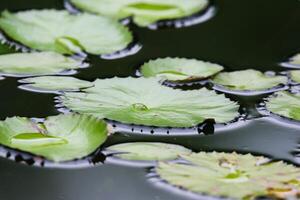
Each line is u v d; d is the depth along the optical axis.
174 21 3.12
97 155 2.72
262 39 3.07
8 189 2.68
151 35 3.08
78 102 2.83
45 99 2.85
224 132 2.78
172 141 2.76
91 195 2.66
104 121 2.78
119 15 3.14
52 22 3.09
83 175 2.70
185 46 3.05
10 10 3.14
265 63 2.99
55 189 2.68
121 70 2.96
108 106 2.82
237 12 3.16
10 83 2.90
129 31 3.07
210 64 2.97
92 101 2.84
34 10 3.12
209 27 3.11
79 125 2.77
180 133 2.77
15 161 2.71
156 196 2.65
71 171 2.70
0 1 3.18
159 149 2.73
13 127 2.77
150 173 2.69
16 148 2.73
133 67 2.97
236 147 2.75
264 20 3.13
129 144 2.75
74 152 2.73
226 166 2.69
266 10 3.17
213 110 2.82
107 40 3.04
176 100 2.84
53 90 2.88
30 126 2.77
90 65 2.97
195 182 2.66
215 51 3.03
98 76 2.93
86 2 3.18
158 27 3.10
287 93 2.87
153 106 2.83
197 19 3.13
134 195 2.66
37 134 2.76
